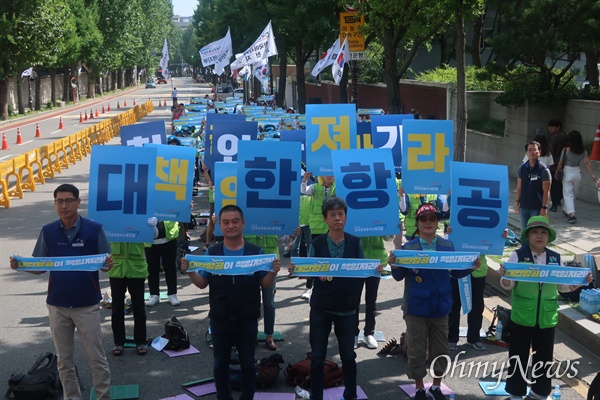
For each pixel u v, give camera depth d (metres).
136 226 7.45
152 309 9.39
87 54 69.50
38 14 45.69
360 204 8.04
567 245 11.55
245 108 28.58
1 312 9.30
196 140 19.59
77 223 6.25
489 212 7.57
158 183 8.94
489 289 10.09
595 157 14.58
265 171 7.98
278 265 6.01
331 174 9.73
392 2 20.88
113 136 36.97
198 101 40.25
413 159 8.89
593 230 12.65
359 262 6.12
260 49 30.53
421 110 26.92
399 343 7.93
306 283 10.05
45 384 6.47
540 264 6.41
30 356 7.73
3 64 47.25
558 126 14.27
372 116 11.33
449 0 14.33
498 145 19.94
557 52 17.48
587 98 17.73
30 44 46.38
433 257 6.21
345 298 6.16
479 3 14.88
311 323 6.26
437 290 6.32
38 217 16.17
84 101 77.00
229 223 6.08
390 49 23.05
